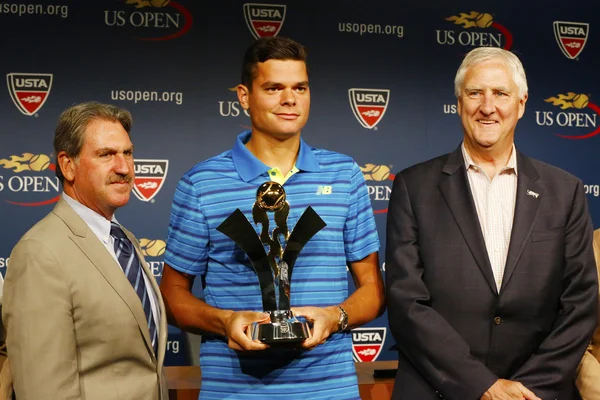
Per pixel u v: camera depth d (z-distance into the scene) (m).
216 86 3.57
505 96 2.09
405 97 3.71
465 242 2.06
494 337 2.01
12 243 3.44
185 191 2.01
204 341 2.02
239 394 1.93
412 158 3.72
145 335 1.82
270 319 1.82
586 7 3.84
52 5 3.47
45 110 3.46
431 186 2.15
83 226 1.80
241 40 3.59
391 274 2.09
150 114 3.53
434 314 2.00
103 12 3.50
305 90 1.97
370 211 2.11
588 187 3.84
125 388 1.77
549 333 2.03
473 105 2.11
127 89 3.51
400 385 2.07
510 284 2.02
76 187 1.84
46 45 3.46
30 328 1.65
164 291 2.05
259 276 1.89
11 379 1.90
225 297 1.97
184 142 3.55
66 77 3.47
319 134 3.64
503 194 2.14
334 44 3.65
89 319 1.73
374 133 3.69
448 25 3.75
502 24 3.79
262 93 1.94
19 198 3.45
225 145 3.58
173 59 3.54
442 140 3.74
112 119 1.84
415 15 3.72
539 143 3.81
